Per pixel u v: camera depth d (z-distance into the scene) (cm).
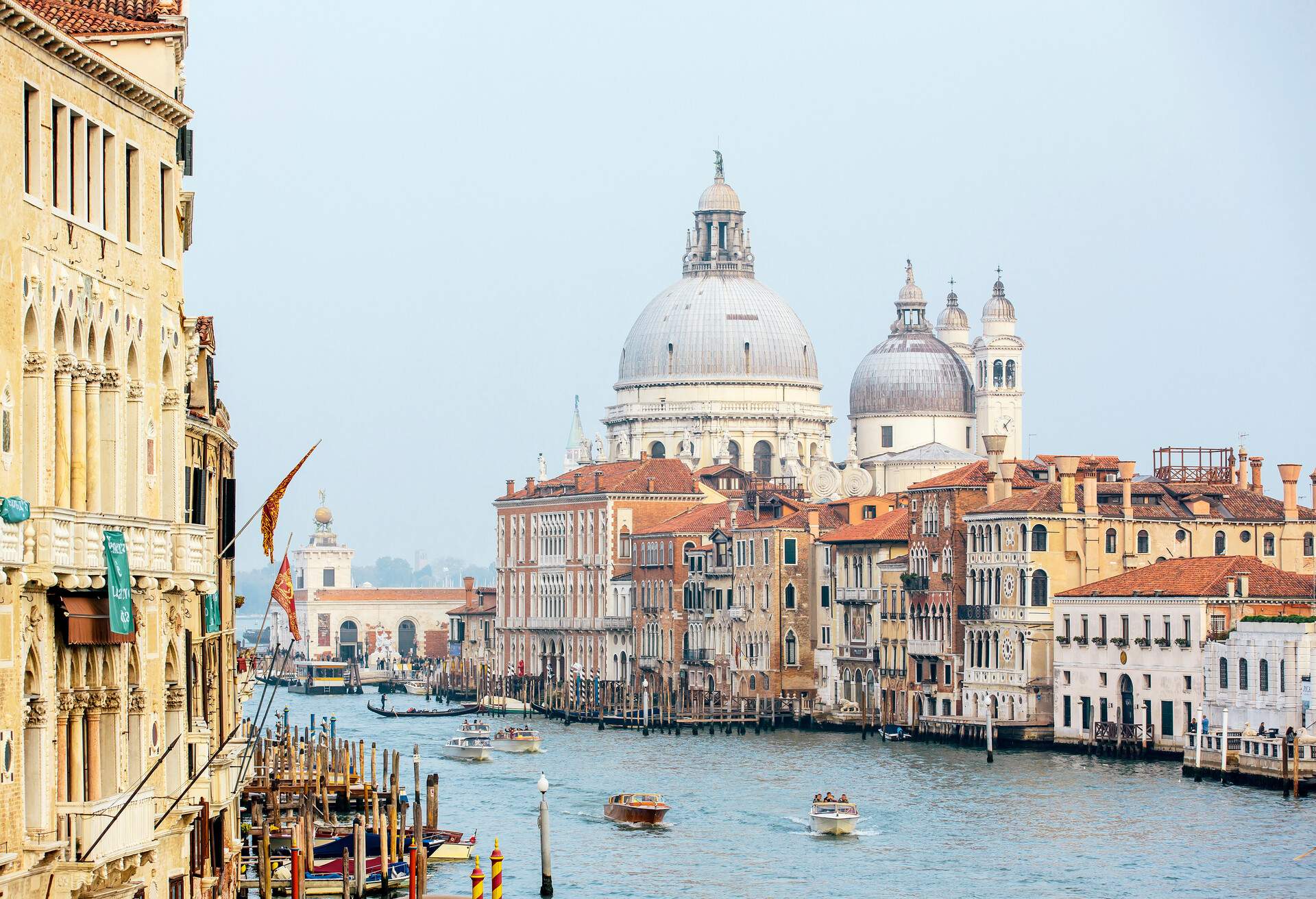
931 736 18350
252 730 8581
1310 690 13862
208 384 6906
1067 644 17038
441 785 15162
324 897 9606
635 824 12638
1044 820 12519
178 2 5909
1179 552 18038
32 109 4666
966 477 19012
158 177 5512
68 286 4841
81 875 4797
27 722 4656
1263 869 10669
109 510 5166
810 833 12181
